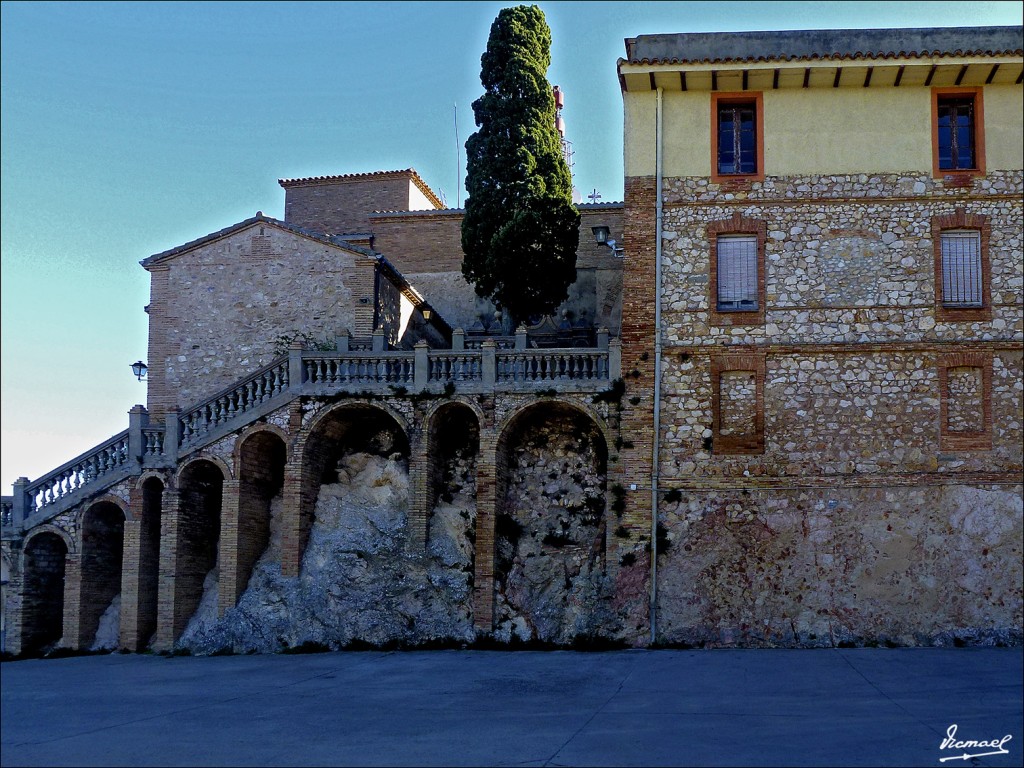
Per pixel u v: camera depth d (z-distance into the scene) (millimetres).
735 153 35344
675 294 34656
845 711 23344
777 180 34750
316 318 40719
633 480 33875
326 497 37375
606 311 48281
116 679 30922
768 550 33000
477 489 35219
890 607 32312
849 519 32906
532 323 45594
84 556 37750
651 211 35031
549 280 42188
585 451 36750
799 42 34219
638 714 23453
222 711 25281
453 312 50469
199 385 40969
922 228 34062
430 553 35500
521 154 43125
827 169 34625
